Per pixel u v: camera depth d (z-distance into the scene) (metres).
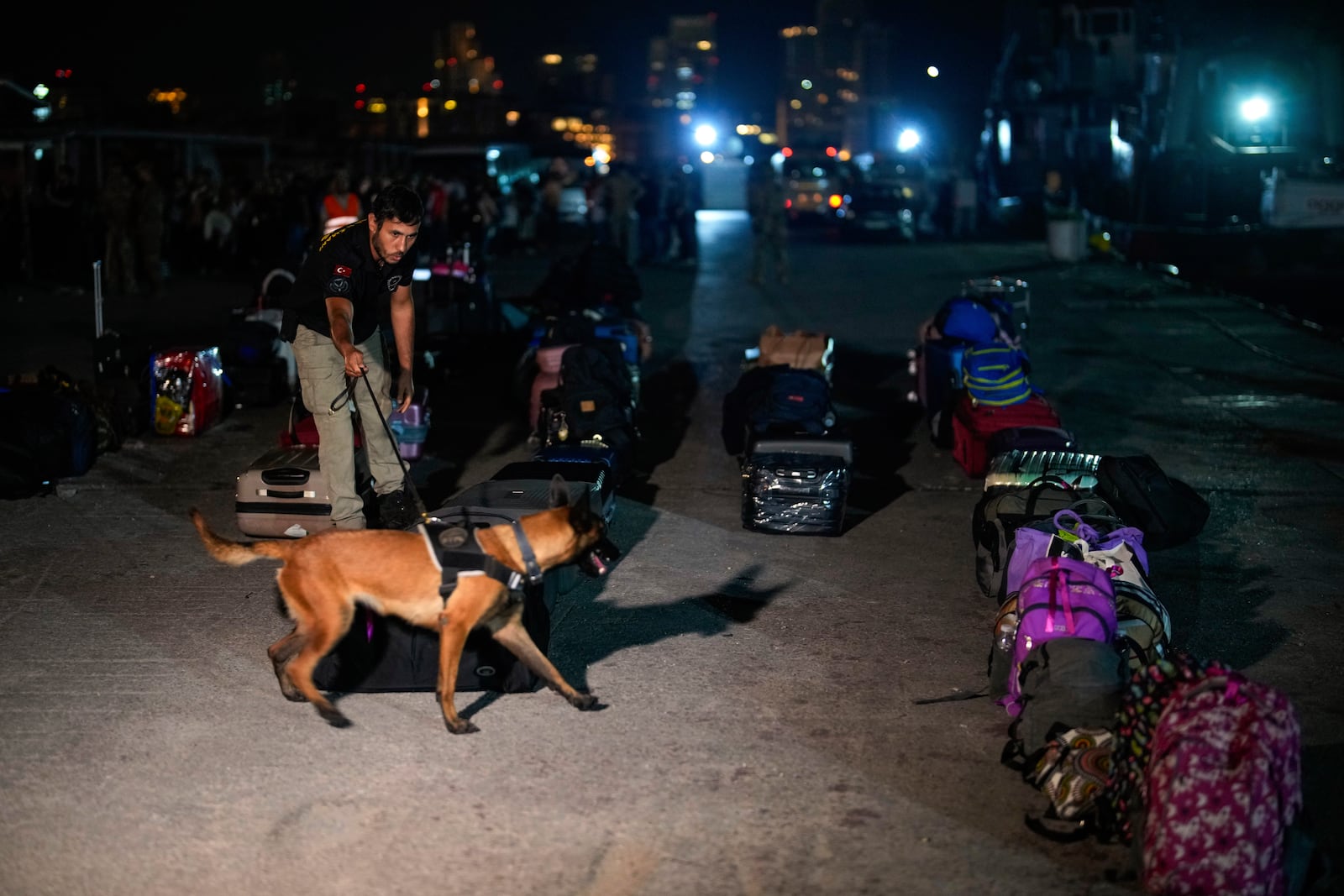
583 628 6.07
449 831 4.16
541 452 7.89
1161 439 10.17
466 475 8.97
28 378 8.92
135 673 5.44
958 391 9.56
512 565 4.73
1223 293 19.86
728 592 6.62
